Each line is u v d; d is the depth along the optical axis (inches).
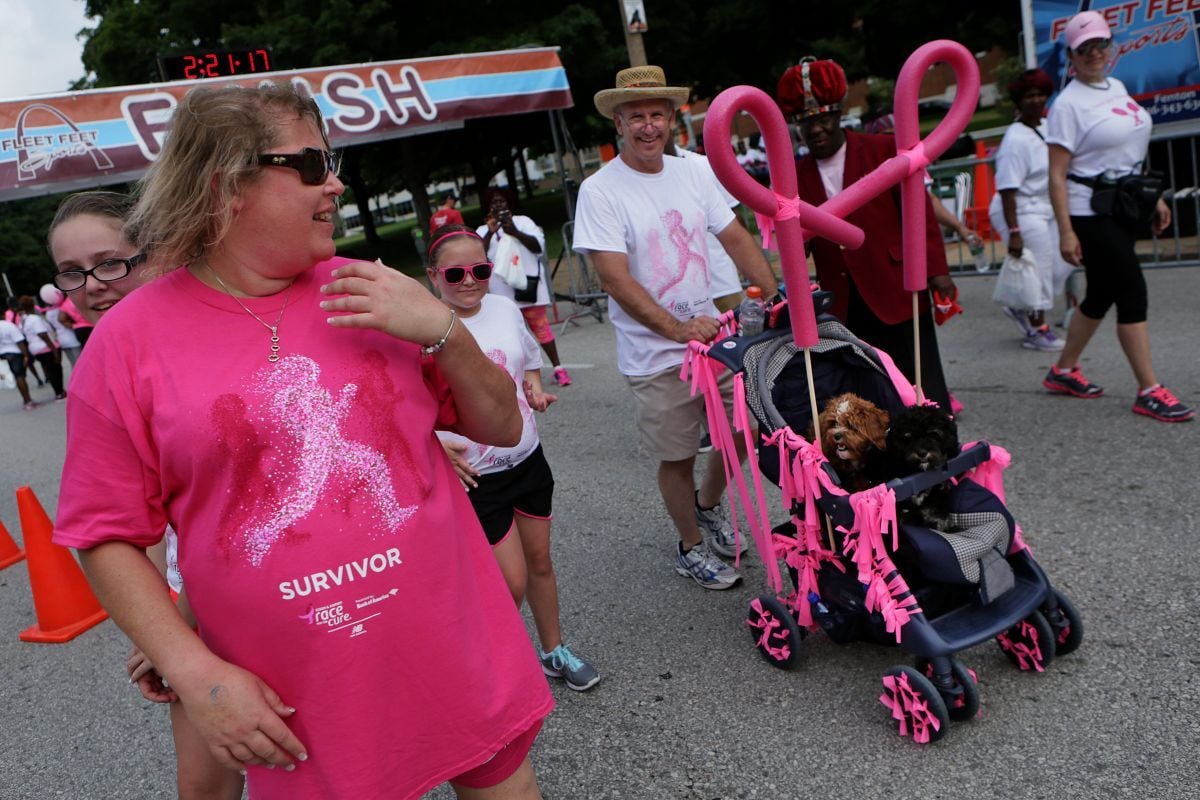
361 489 58.2
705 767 108.4
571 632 145.5
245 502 55.9
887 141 156.3
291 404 56.7
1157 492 157.8
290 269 59.4
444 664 62.2
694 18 933.8
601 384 305.4
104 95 328.8
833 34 1011.9
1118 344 247.8
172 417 55.1
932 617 111.9
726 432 129.8
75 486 56.4
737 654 131.3
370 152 1096.8
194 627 71.9
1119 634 120.0
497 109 406.6
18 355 518.3
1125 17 314.7
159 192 57.2
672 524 181.9
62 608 175.8
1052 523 153.4
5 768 131.7
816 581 118.3
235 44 818.2
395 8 881.5
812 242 162.9
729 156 99.1
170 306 57.9
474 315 119.5
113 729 138.4
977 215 393.4
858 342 123.6
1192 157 305.1
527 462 119.1
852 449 110.7
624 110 136.2
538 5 901.8
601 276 138.8
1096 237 190.2
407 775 62.3
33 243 1834.4
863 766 103.9
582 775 110.8
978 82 112.9
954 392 231.6
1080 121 187.8
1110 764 97.4
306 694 58.5
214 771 79.0
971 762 101.4
